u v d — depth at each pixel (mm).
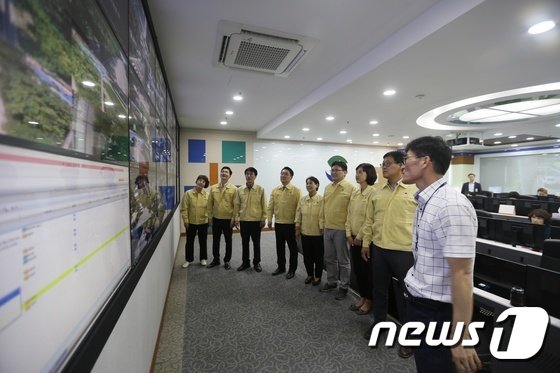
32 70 485
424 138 1193
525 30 1819
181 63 2730
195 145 6332
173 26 2090
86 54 730
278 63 2666
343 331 2236
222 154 6535
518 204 4934
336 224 2838
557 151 7754
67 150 607
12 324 414
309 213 3131
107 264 860
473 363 984
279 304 2695
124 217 1076
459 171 9484
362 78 2662
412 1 1813
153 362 1791
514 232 2650
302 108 3959
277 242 3555
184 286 3131
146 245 1570
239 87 3445
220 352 1971
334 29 2135
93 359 675
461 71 2500
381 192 2193
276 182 7102
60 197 569
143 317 1454
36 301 480
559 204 4477
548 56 2197
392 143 7770
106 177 867
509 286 1477
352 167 7977
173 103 4113
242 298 2826
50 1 551
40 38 515
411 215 1986
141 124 1487
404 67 2414
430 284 1119
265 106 4375
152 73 1970
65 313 583
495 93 3367
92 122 760
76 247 640
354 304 2611
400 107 3752
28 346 453
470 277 1003
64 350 575
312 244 3154
